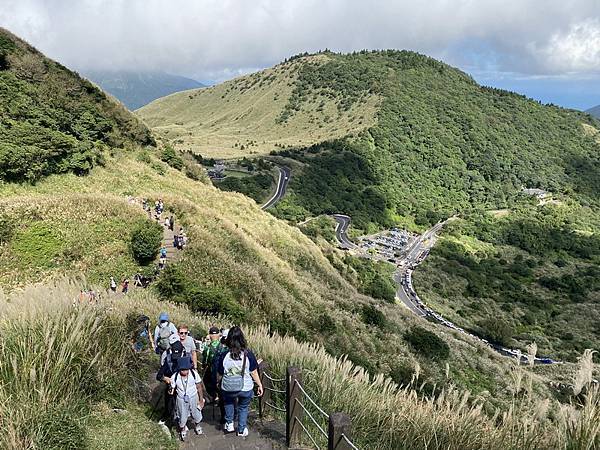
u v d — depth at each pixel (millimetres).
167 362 5570
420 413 5855
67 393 5055
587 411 3971
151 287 17875
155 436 5188
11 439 4098
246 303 18859
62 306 6152
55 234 19719
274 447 5336
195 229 24109
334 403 6359
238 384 5398
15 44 39094
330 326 20328
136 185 33406
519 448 4715
